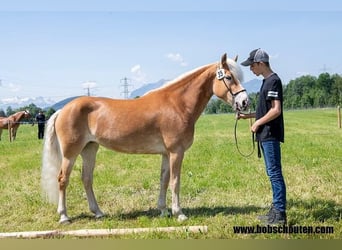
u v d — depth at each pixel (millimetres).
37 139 24047
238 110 6148
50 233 5566
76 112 6184
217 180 9211
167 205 7285
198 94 6285
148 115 6105
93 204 6625
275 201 5746
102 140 6227
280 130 5641
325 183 8555
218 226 5824
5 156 15477
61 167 6332
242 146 16312
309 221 5918
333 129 25297
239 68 6215
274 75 5566
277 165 5680
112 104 6281
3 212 6988
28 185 9391
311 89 99812
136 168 11570
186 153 14352
